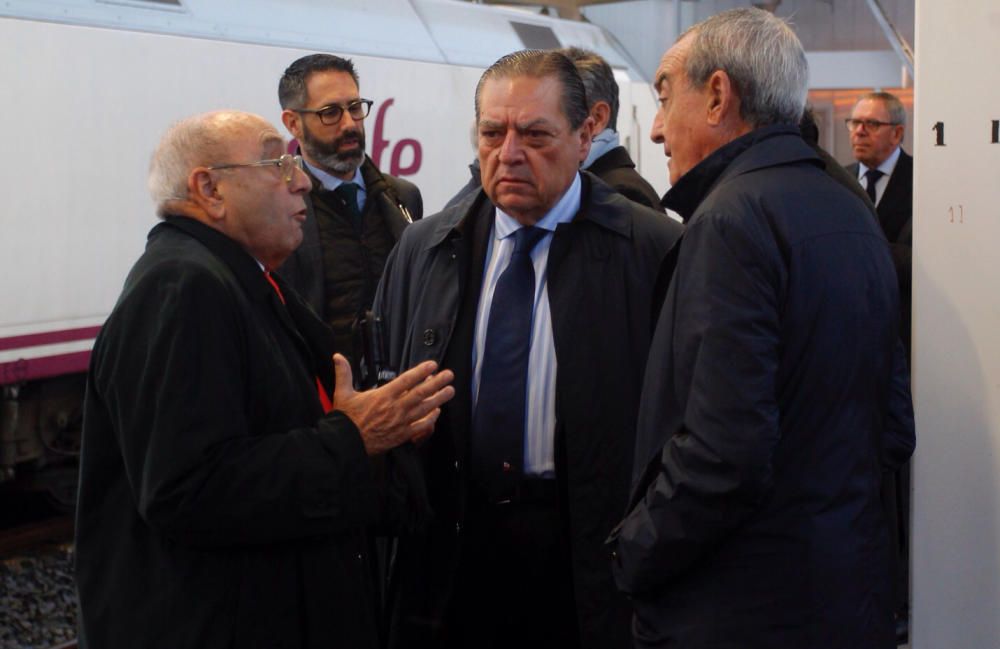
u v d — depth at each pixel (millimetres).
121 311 1845
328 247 3252
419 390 1999
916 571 2312
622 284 2234
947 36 2193
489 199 2377
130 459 1803
